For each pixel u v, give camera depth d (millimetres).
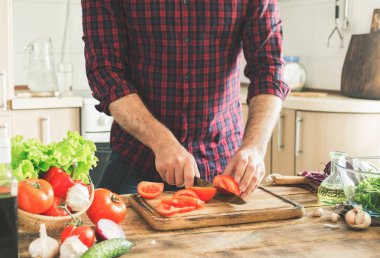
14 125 2703
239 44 1620
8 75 2656
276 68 1522
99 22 1482
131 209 1250
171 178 1283
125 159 1622
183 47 1504
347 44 2980
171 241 1023
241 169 1247
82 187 1031
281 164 2850
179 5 1472
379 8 2762
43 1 3340
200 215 1125
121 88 1430
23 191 985
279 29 1573
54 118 2789
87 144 1190
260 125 1407
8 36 2625
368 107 2488
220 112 1612
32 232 1046
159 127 1361
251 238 1047
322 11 3146
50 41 3051
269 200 1261
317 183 1430
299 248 993
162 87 1548
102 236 963
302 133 2688
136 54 1558
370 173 1158
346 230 1102
